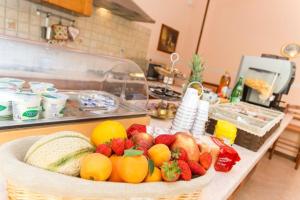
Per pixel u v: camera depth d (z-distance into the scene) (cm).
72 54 113
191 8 381
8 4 173
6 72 92
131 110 107
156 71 303
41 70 102
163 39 344
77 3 180
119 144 49
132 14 240
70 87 114
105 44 261
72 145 48
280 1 340
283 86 198
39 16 194
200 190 52
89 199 40
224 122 109
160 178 48
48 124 75
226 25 389
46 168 44
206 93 150
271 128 134
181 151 54
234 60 384
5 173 40
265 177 268
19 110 70
